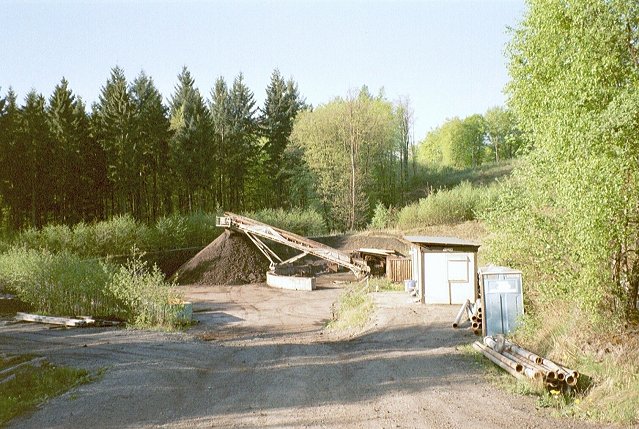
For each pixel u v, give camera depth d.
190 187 63.03
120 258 42.03
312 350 15.55
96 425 8.90
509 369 11.32
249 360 14.26
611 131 10.30
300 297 33.88
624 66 11.70
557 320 13.21
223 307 30.67
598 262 11.15
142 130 60.56
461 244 21.95
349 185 61.62
